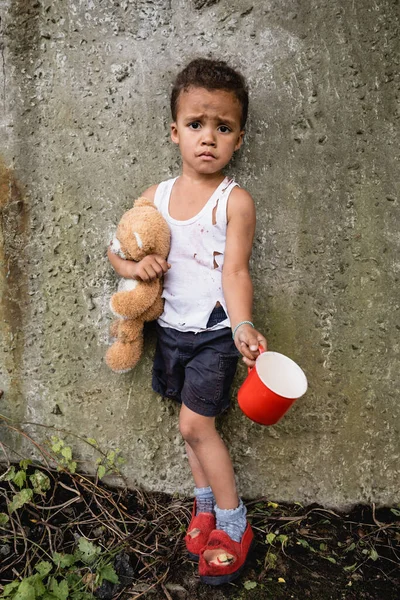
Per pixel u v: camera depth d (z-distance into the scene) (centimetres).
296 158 178
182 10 177
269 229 181
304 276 182
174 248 166
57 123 185
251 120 178
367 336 182
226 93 154
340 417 185
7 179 188
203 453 165
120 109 182
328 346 183
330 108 176
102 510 182
